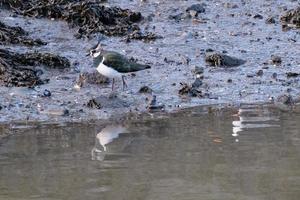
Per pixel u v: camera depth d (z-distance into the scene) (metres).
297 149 11.80
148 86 16.28
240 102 15.53
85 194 9.82
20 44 18.58
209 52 18.94
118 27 20.19
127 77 16.81
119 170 10.82
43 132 13.23
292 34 20.88
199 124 13.64
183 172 10.70
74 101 15.20
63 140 12.64
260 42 20.08
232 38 20.34
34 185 10.24
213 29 21.02
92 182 10.30
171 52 18.80
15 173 10.80
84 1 20.86
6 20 19.94
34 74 16.50
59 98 15.33
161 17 21.73
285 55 19.02
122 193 9.82
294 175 10.51
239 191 9.86
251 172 10.66
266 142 12.24
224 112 14.66
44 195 9.84
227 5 23.22
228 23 21.67
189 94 15.88
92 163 11.20
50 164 11.20
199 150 11.84
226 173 10.60
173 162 11.17
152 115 14.46
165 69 17.53
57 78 16.58
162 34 20.28
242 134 12.83
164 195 9.73
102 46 18.98
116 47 19.00
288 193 9.77
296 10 22.08
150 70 17.41
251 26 21.52
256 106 15.19
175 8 22.48
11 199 9.71
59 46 18.75
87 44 18.97
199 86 16.48
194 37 20.17
